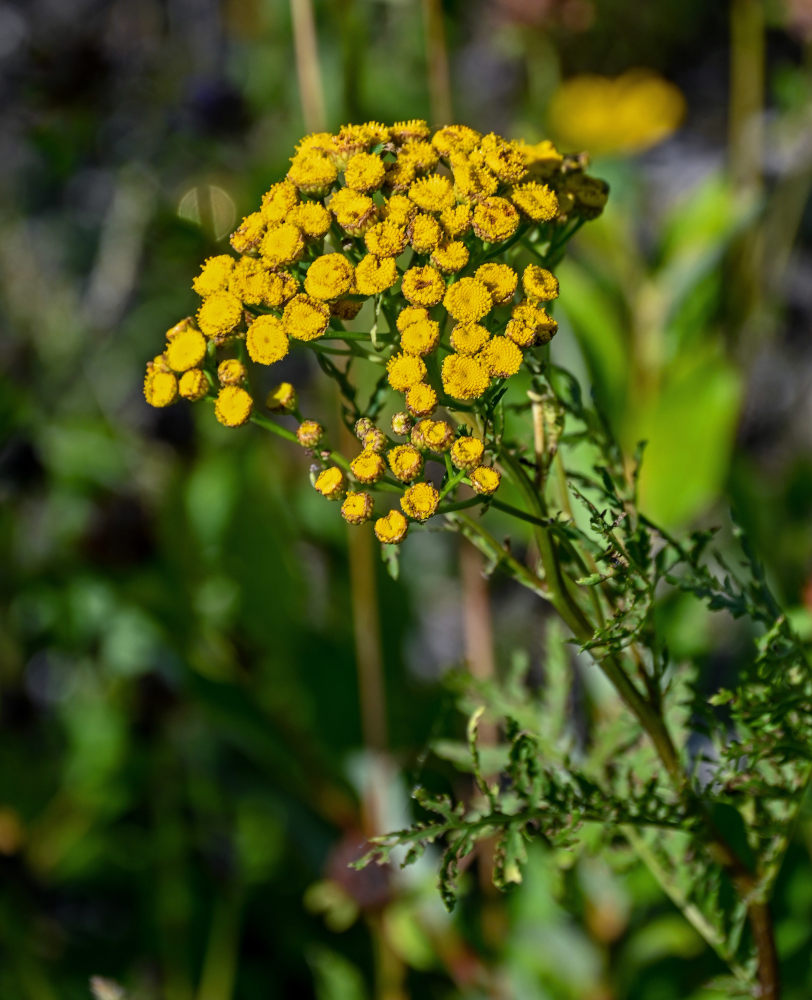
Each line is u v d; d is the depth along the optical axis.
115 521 1.18
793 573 1.08
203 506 1.17
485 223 0.68
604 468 0.70
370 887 0.94
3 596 1.28
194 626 1.14
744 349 1.40
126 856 1.16
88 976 1.08
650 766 0.74
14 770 1.23
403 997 0.96
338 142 0.70
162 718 1.23
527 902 0.93
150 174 1.47
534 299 0.67
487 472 0.67
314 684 1.09
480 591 1.09
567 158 0.72
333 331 0.69
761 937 0.72
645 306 1.09
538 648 1.37
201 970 1.07
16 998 1.06
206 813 1.16
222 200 1.14
